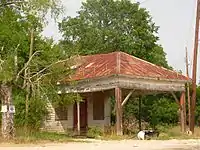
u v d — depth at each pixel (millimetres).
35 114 31938
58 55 29266
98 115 36281
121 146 23172
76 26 58062
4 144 23609
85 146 22938
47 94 28688
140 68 33688
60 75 28766
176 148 22391
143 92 36031
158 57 57000
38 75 27859
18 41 28641
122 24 57812
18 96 32031
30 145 23250
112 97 41031
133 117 47500
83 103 37188
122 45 55594
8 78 24516
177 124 43469
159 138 30047
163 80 33656
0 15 28281
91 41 56500
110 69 32281
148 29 57688
